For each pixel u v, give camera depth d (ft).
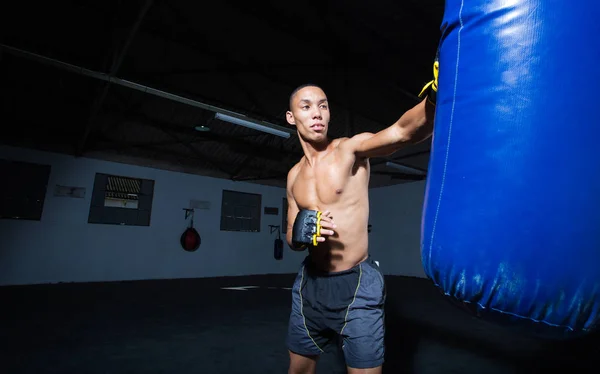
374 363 3.01
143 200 21.30
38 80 13.82
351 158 3.34
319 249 3.50
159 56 12.65
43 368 6.24
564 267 1.46
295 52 12.55
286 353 7.34
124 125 17.62
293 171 4.28
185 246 21.86
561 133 1.48
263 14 10.47
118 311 11.28
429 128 2.42
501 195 1.55
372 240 28.50
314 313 3.41
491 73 1.65
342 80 14.05
